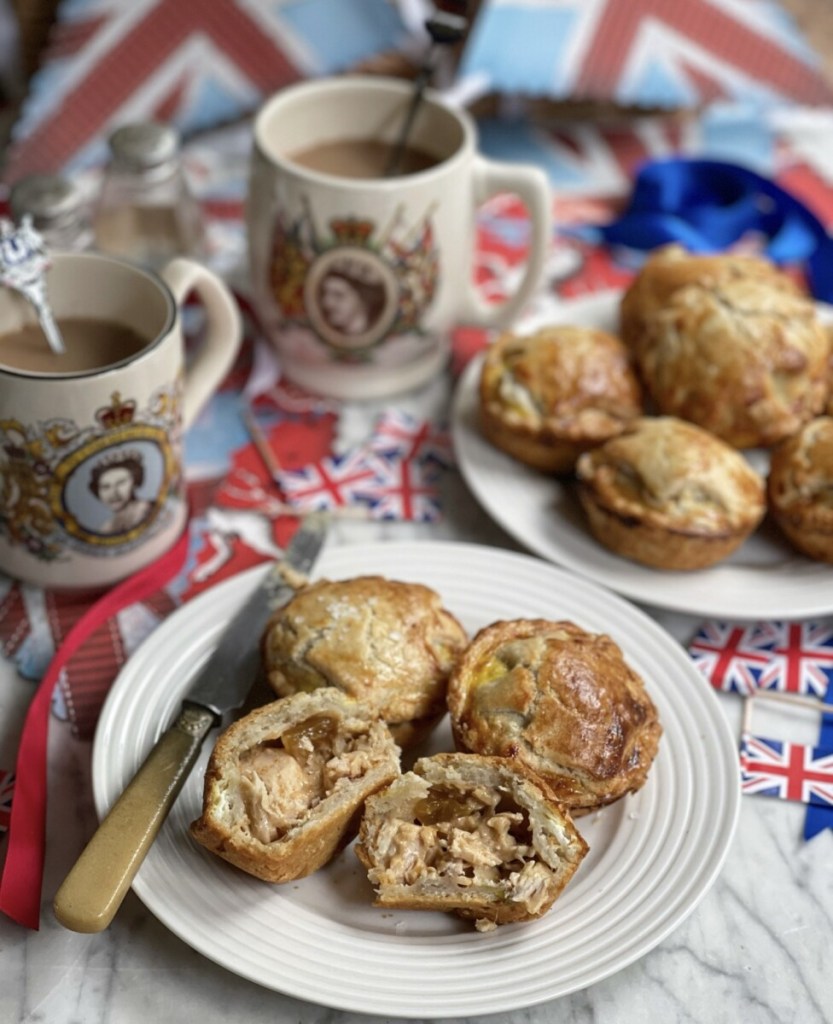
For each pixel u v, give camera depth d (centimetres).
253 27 83
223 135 85
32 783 51
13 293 56
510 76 83
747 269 69
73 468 54
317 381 69
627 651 55
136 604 59
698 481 58
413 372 69
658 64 84
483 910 46
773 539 62
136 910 49
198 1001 47
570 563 59
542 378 63
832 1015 47
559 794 49
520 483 63
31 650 57
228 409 69
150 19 83
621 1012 47
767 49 87
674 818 50
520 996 45
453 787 48
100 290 57
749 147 87
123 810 47
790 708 57
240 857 46
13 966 48
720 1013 47
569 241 80
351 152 69
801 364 64
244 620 55
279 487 65
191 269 58
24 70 96
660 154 86
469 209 65
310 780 48
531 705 50
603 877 48
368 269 64
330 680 51
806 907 50
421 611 53
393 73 84
